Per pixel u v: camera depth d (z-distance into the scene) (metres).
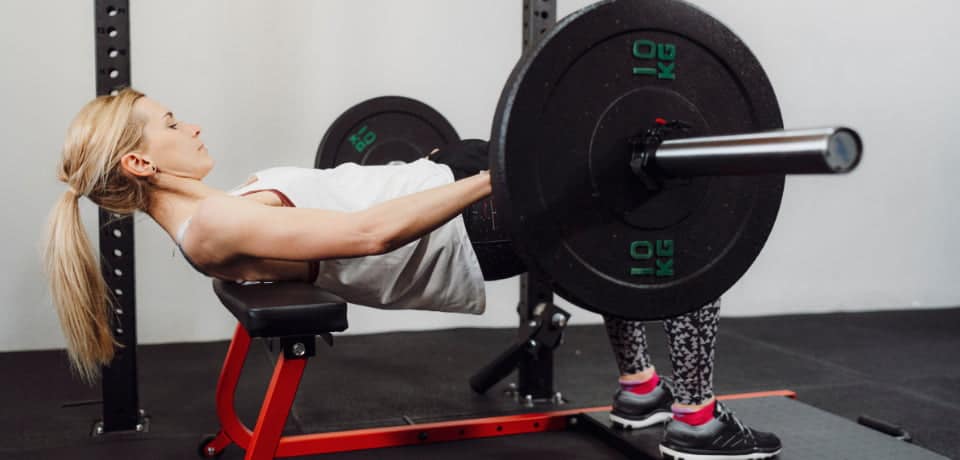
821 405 2.32
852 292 3.77
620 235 1.07
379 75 3.21
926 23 3.71
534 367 2.35
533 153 1.00
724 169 0.92
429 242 1.43
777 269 3.67
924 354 2.94
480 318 3.40
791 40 3.56
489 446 1.95
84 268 1.35
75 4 2.89
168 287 3.08
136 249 3.03
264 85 3.10
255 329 1.14
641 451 1.80
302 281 1.42
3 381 2.54
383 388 2.49
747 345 3.09
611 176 1.05
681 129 1.04
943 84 3.76
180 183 1.39
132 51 2.96
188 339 3.12
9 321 2.90
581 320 3.50
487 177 1.17
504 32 3.32
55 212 1.35
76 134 1.34
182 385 2.51
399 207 1.16
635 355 1.95
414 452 1.90
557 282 1.04
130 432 2.07
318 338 3.13
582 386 2.53
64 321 1.36
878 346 3.07
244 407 2.29
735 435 1.67
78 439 2.01
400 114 2.57
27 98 2.87
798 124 3.61
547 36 0.99
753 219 1.14
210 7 3.02
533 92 0.98
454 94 3.29
